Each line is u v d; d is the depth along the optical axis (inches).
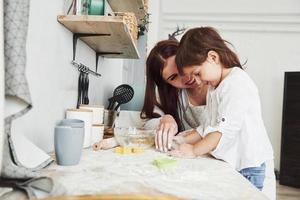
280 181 146.3
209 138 37.8
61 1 40.5
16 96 21.7
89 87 59.6
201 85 51.0
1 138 20.0
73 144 28.7
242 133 39.4
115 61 87.2
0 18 20.0
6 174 20.4
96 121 45.2
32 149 27.2
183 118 58.7
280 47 157.2
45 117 36.9
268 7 155.3
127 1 70.8
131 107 70.1
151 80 59.6
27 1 23.0
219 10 158.6
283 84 155.4
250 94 40.0
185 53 43.3
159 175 26.6
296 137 143.0
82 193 20.1
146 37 109.3
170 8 160.6
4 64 20.8
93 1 44.6
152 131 48.0
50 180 20.3
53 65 39.1
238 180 25.9
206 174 28.0
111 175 25.7
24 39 22.3
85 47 55.8
